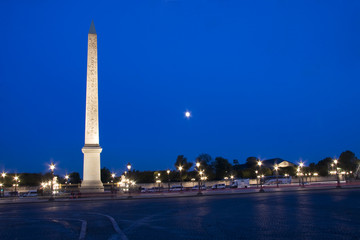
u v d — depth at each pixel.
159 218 18.53
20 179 113.44
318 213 17.97
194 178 121.56
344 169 129.75
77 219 19.52
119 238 12.01
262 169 130.25
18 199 53.72
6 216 23.23
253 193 49.19
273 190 53.28
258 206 24.38
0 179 103.94
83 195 51.59
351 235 11.12
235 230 13.02
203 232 12.80
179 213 21.20
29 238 12.78
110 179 118.81
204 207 25.58
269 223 14.66
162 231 13.45
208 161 132.75
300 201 27.81
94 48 55.41
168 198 44.84
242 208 23.28
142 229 14.20
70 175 128.12
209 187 95.75
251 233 12.16
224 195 46.69
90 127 54.84
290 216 17.05
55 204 39.16
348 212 18.12
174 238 11.66
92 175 53.84
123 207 29.14
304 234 11.53
